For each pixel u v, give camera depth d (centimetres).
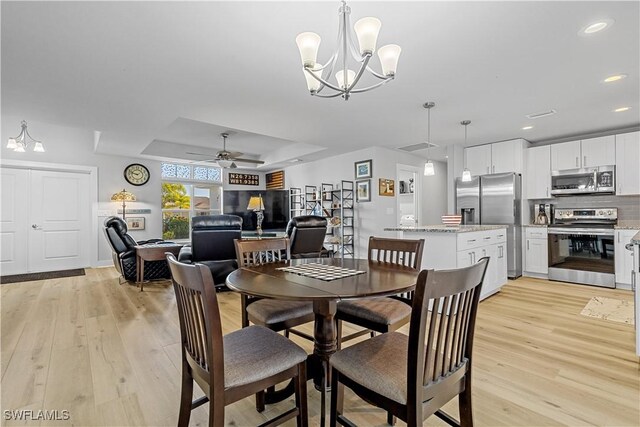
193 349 128
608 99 333
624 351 236
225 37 215
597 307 342
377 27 153
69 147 587
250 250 227
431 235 353
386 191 583
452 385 121
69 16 191
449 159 562
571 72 269
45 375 205
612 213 461
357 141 524
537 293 402
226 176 803
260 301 205
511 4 182
